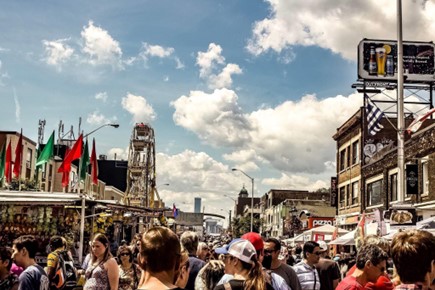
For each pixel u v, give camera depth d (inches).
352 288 237.1
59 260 377.7
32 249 288.7
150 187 3255.4
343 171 1937.7
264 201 4397.1
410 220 734.5
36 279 276.1
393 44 1739.7
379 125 1262.3
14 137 1875.0
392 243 165.3
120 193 3612.2
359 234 762.8
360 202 1702.8
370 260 236.5
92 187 2664.9
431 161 1174.3
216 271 304.8
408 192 1232.8
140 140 3218.5
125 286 406.3
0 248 269.6
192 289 365.4
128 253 419.5
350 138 1861.5
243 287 218.4
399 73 932.0
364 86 1733.5
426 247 157.2
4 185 1514.5
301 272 374.0
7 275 273.4
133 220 1375.5
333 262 406.6
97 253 333.7
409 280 159.2
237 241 227.0
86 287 329.1
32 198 764.0
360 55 1736.0
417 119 909.2
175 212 2117.4
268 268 327.6
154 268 160.7
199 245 450.6
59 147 2512.3
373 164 1592.0
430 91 1744.6
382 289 236.5
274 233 3582.7
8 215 751.1
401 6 935.0
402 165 905.5
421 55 1739.7
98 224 879.7
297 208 3164.4
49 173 2240.4
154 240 161.0
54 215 813.2
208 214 4306.1
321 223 2219.5
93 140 1254.9
